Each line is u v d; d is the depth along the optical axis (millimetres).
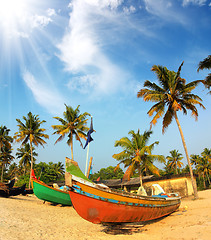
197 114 20828
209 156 57719
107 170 78562
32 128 33906
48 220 11562
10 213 11570
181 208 14570
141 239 8094
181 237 7586
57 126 30047
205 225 8664
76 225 11125
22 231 8047
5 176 56719
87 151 11805
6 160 47906
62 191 18641
